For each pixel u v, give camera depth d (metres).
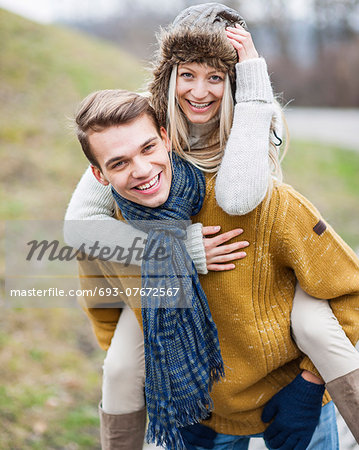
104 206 2.71
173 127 2.50
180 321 2.46
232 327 2.61
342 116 26.88
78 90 16.00
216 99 2.45
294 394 2.65
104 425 2.97
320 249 2.50
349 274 2.54
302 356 2.76
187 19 2.40
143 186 2.34
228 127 2.48
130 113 2.28
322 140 18.94
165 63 2.45
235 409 2.76
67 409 5.89
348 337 2.60
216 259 2.51
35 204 10.31
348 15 34.16
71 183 11.55
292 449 2.65
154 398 2.51
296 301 2.67
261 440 4.23
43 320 7.27
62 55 18.08
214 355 2.51
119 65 19.27
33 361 6.56
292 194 2.51
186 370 2.47
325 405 2.80
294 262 2.52
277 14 35.31
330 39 34.72
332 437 2.81
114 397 2.90
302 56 35.38
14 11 20.36
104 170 2.37
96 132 2.30
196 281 2.47
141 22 38.38
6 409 5.64
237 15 2.49
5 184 10.96
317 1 34.34
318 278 2.52
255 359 2.63
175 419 2.50
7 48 17.27
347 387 2.50
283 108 2.63
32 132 13.22
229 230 2.53
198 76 2.40
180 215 2.44
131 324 2.93
